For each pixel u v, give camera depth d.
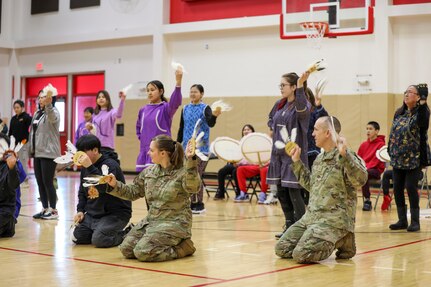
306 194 7.90
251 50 16.22
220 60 16.66
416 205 7.03
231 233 6.68
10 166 5.80
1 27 20.03
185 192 5.06
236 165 11.20
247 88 16.28
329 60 15.09
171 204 5.04
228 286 3.96
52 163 7.70
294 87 6.06
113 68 18.48
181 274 4.36
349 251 5.06
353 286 4.01
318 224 4.92
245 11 16.22
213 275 4.33
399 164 7.04
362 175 4.76
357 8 13.59
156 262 4.85
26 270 4.45
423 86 6.96
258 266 4.71
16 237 6.16
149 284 3.99
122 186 5.12
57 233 6.46
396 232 6.90
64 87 19.61
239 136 16.30
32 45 19.70
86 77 19.23
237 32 16.39
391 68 14.42
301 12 14.08
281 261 4.93
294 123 5.93
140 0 17.91
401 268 4.66
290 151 5.13
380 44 14.30
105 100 8.49
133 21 18.03
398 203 7.18
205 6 16.81
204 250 5.48
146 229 5.02
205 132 8.30
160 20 17.23
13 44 20.08
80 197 5.84
